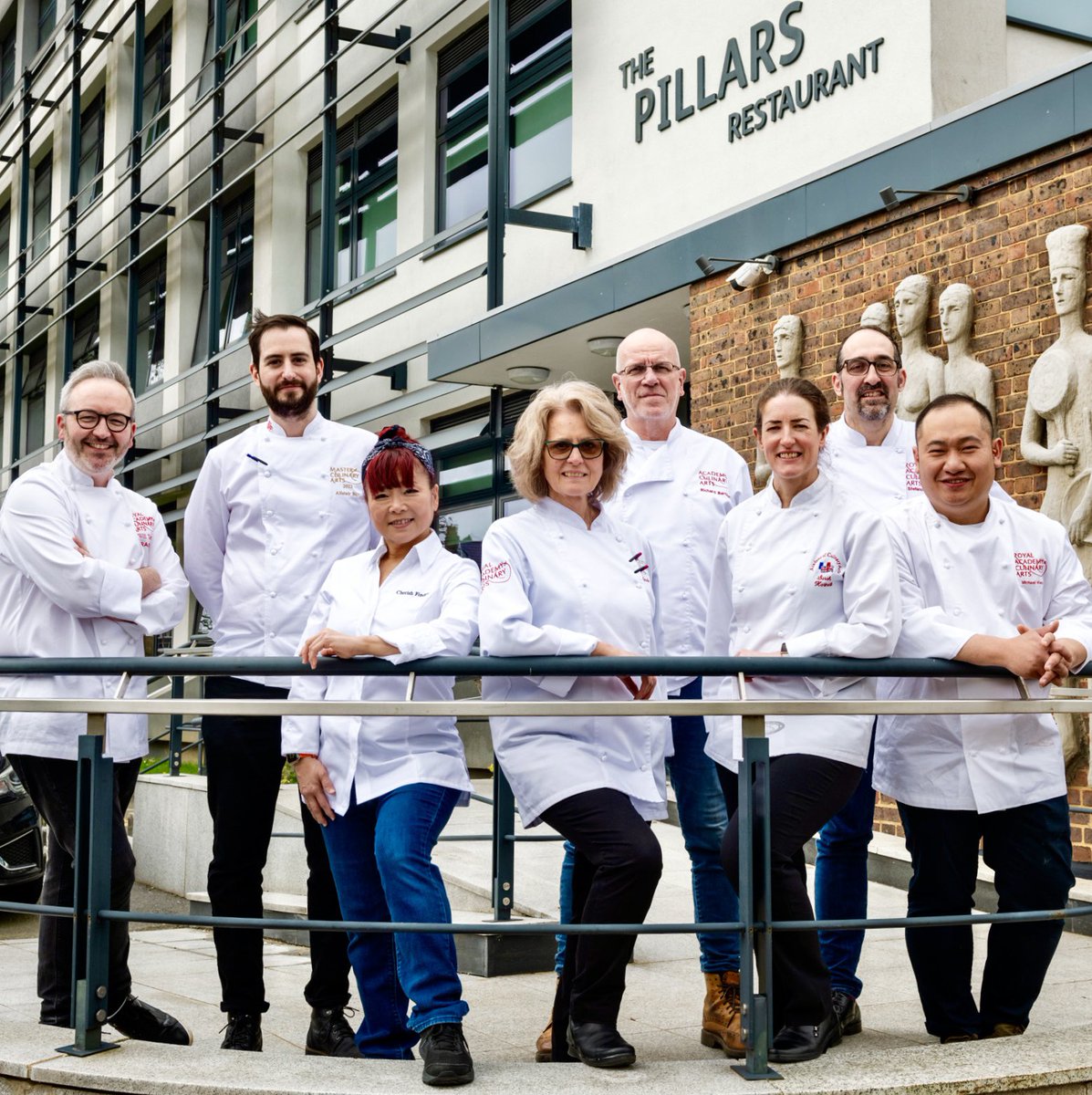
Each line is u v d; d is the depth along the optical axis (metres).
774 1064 3.22
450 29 12.76
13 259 24.12
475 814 8.50
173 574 4.22
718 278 8.65
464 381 11.51
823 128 8.58
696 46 9.62
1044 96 6.54
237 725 3.99
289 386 4.21
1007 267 6.80
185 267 17.41
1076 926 5.55
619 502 4.41
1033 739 3.62
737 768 3.67
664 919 5.68
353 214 14.45
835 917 4.00
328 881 4.06
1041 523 3.83
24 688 3.90
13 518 3.89
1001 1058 3.23
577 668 3.26
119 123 19.89
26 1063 3.34
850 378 4.46
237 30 15.84
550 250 11.16
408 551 3.74
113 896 3.78
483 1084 3.10
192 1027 4.55
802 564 3.58
